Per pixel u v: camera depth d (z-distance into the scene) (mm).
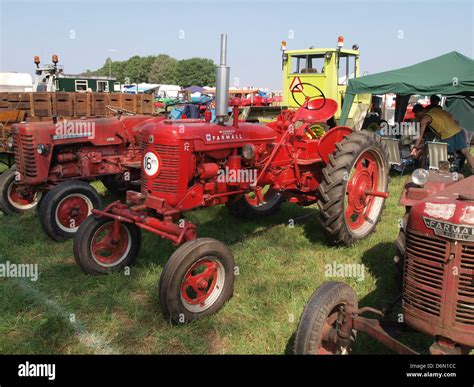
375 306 3377
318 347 2326
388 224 5434
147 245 4566
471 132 10875
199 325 3189
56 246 4633
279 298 3541
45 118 6848
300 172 4824
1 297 3537
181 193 3604
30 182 5211
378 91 8336
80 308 3408
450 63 8375
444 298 2066
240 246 4602
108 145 5703
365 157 4875
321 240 4840
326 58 9477
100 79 13953
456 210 2053
